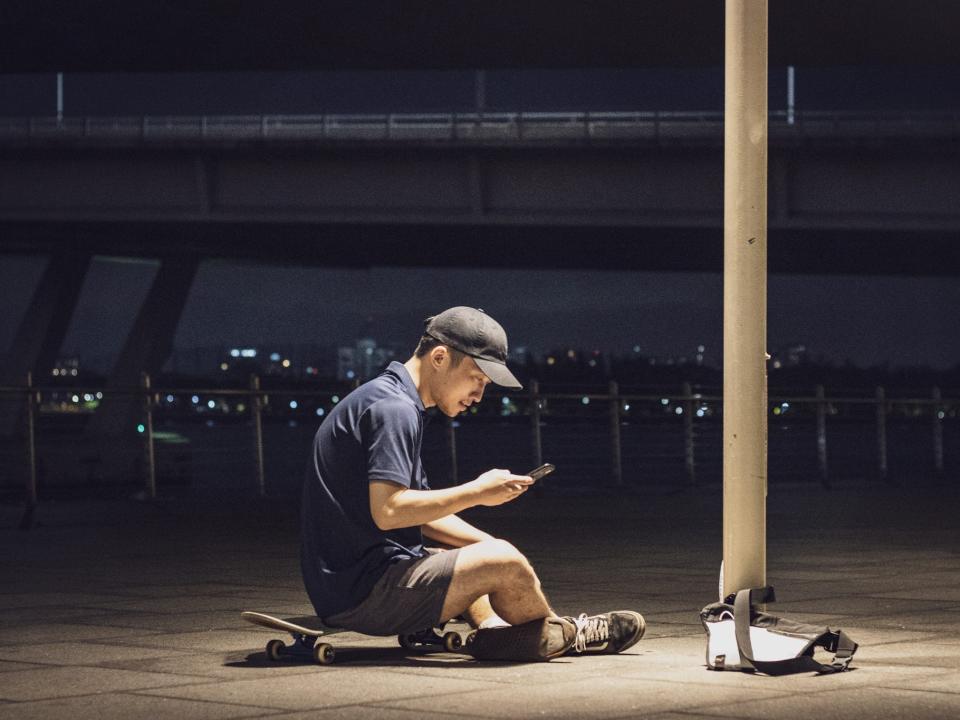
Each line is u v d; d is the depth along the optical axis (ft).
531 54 126.52
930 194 144.97
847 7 107.76
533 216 155.33
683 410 61.98
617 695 15.02
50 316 210.79
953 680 15.94
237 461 56.70
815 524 43.55
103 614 22.85
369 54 130.00
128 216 166.81
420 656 18.11
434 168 157.48
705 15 112.06
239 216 163.32
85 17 121.49
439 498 16.88
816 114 143.33
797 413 66.39
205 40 127.54
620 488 59.93
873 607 23.20
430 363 17.57
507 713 14.03
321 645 17.39
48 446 108.06
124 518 47.03
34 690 15.60
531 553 34.01
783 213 147.64
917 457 72.23
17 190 169.58
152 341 208.03
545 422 59.62
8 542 38.24
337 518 17.43
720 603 17.56
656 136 148.46
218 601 24.58
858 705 14.39
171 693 15.34
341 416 17.48
